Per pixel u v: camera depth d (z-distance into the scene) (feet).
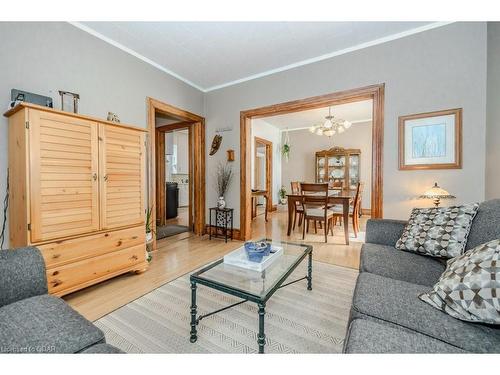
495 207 4.74
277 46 9.14
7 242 6.31
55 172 5.84
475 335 2.76
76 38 7.75
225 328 5.10
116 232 7.20
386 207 8.64
